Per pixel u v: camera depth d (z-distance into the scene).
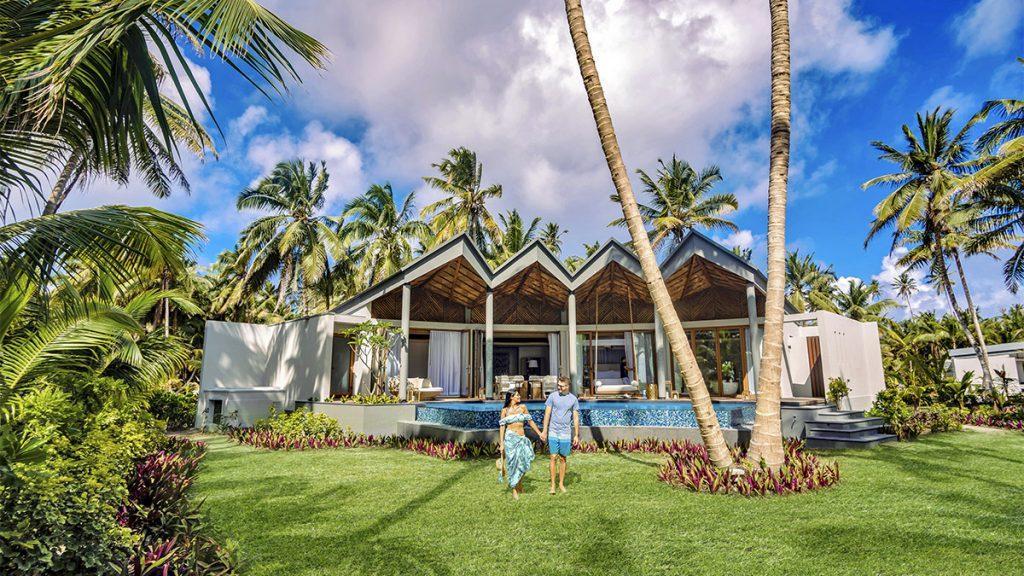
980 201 23.52
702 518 6.27
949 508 6.52
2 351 6.01
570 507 6.93
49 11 4.37
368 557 5.14
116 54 4.27
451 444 11.91
